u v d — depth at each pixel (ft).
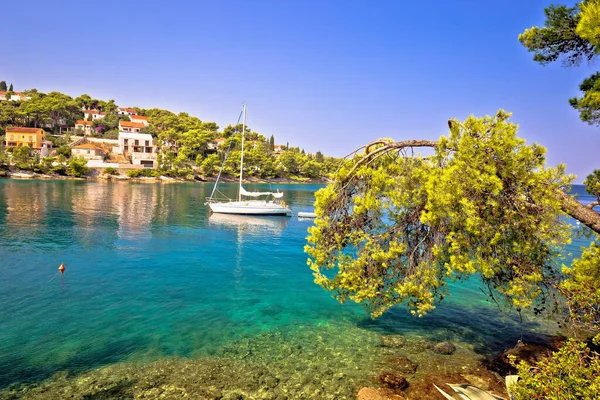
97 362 35.40
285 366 35.40
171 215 147.84
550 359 23.72
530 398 21.49
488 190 24.77
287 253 89.66
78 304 50.80
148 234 106.32
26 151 313.53
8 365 34.35
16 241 87.81
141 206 170.91
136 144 413.39
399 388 31.37
